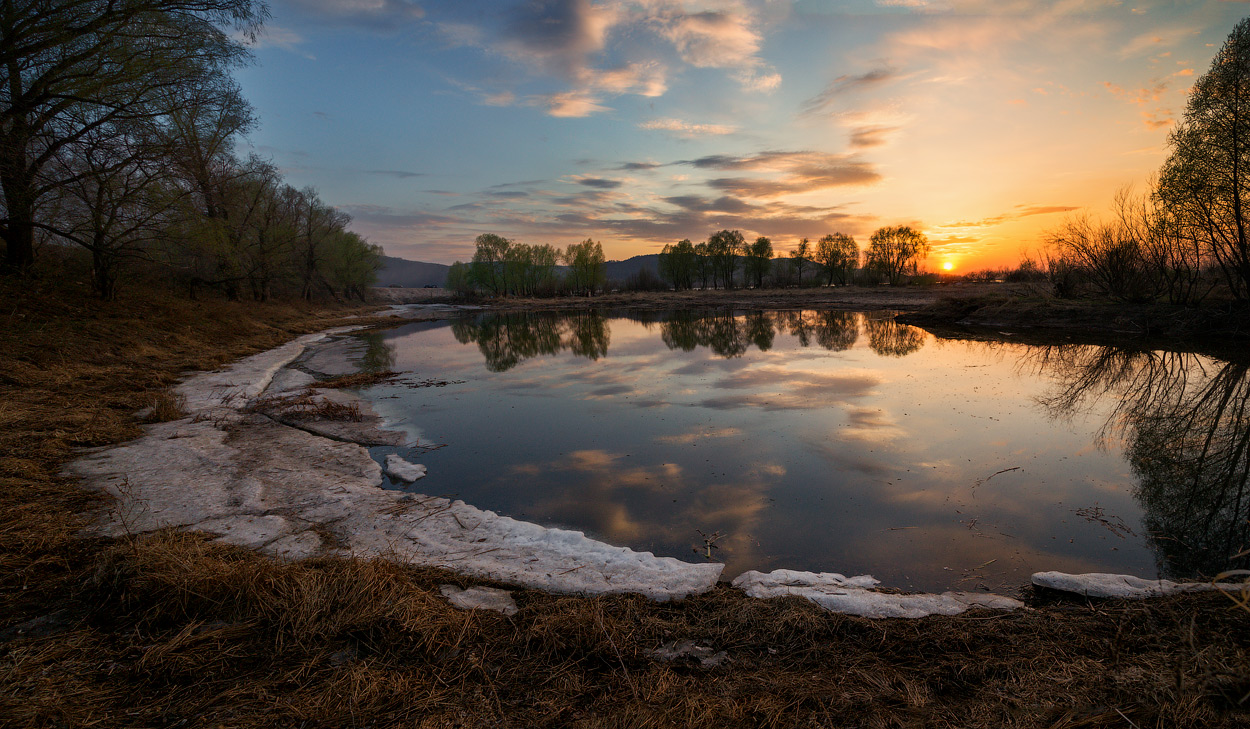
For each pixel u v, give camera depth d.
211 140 21.36
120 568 3.56
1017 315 24.41
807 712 2.62
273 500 5.62
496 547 4.74
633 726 2.47
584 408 10.90
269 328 26.56
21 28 12.52
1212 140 16.84
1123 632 3.23
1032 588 4.23
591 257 81.81
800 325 28.62
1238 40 15.88
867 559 4.86
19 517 4.54
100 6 13.68
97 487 5.57
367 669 2.91
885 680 2.88
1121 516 5.70
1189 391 11.12
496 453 8.07
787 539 5.28
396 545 4.68
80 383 10.35
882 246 68.75
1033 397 11.05
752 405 10.77
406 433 9.09
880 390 11.88
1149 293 21.84
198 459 6.80
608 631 3.29
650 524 5.66
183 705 2.61
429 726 2.51
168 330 17.28
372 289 71.50
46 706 2.50
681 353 18.97
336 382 13.59
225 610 3.36
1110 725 2.40
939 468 7.22
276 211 34.78
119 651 3.01
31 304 13.55
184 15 15.05
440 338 26.89
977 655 3.09
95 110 14.59
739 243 85.19
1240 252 17.38
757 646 3.27
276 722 2.53
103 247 15.88
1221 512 5.72
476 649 3.15
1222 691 2.51
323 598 3.37
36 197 14.14
